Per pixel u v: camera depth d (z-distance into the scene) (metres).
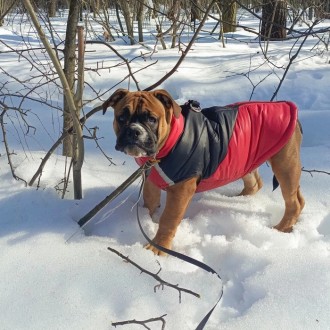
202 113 1.02
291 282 0.85
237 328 0.75
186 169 0.94
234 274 0.92
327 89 2.06
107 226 1.05
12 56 2.58
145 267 0.89
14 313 0.78
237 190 1.27
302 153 1.43
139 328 0.75
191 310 0.80
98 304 0.80
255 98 2.01
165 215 0.98
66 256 0.91
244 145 1.01
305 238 1.04
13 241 0.95
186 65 2.41
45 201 1.08
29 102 1.80
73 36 1.10
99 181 1.22
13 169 1.16
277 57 2.60
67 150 1.28
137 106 0.90
